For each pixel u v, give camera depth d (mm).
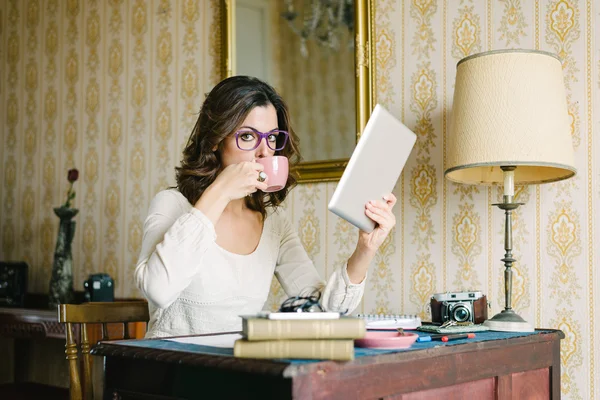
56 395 3299
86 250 3494
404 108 2488
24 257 3748
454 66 2395
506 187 1978
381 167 1535
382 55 2553
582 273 2109
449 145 2021
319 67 2684
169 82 3230
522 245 2227
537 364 1770
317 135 2672
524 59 1883
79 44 3604
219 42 3051
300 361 1173
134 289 3289
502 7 2307
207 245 1560
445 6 2424
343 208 1502
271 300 2795
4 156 3891
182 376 1293
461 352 1504
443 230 2377
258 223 1948
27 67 3822
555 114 1884
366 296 2545
